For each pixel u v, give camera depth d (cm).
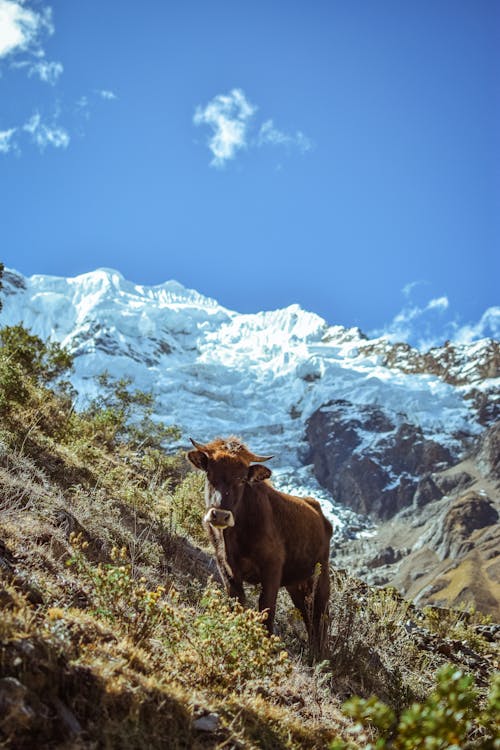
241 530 940
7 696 444
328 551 1128
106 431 1733
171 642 659
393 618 1247
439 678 375
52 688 480
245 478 912
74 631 570
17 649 484
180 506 1284
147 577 934
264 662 676
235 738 550
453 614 1462
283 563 985
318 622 1068
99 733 475
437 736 360
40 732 450
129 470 1428
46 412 1382
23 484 945
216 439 972
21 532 795
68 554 807
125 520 1112
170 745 506
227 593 938
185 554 1139
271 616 935
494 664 1242
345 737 679
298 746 608
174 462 1639
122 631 632
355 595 1242
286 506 1018
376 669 1023
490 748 363
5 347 1708
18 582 635
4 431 1117
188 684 611
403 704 934
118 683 520
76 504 1007
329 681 910
